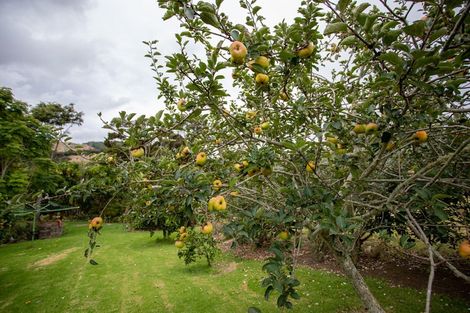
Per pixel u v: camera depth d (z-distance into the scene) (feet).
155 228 48.83
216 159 10.46
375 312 9.32
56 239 45.80
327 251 28.55
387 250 26.55
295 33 6.69
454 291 18.72
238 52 5.80
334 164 9.86
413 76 5.05
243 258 29.58
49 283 24.85
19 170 38.22
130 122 8.21
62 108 101.45
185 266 28.07
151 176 9.90
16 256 35.27
